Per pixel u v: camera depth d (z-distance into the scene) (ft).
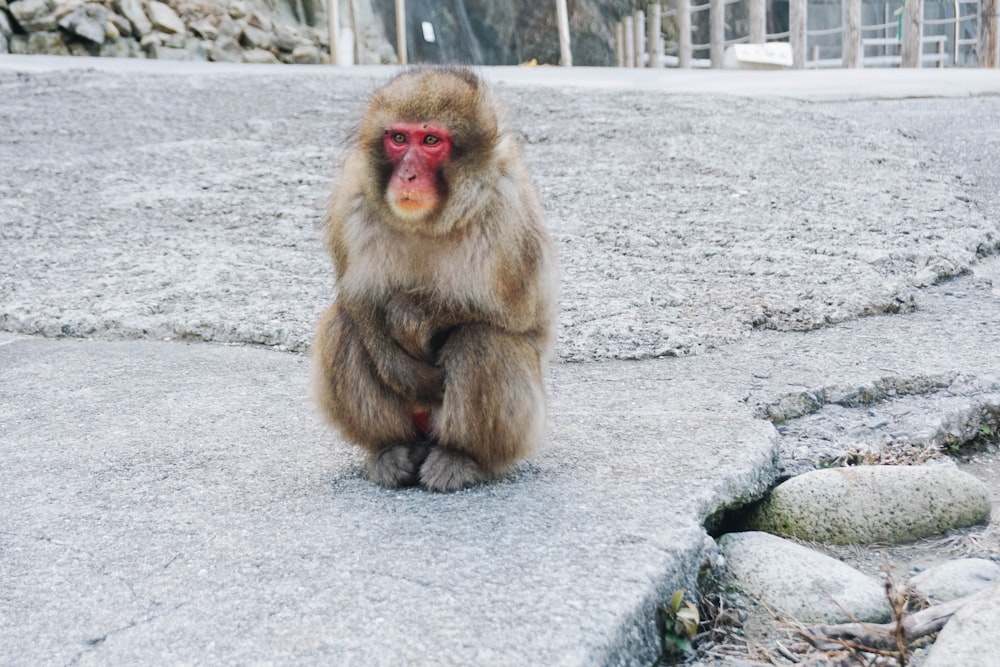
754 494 12.80
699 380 16.83
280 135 34.86
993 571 11.34
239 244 24.89
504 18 79.36
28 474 13.07
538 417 12.30
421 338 12.10
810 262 22.59
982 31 65.10
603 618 9.27
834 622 10.71
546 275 12.39
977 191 29.19
